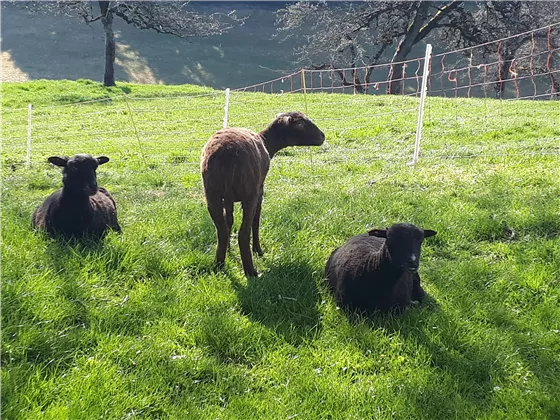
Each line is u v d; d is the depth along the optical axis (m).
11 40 28.17
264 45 28.39
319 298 3.40
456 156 6.04
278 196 5.00
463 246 4.02
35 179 5.77
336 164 6.14
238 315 3.21
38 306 3.04
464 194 4.75
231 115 10.08
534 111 8.75
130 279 3.45
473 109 9.23
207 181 3.49
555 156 5.64
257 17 31.67
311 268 3.62
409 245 3.16
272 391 2.80
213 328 3.07
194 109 10.93
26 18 31.00
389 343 3.07
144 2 15.70
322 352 3.00
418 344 3.06
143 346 2.94
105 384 2.71
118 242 3.68
